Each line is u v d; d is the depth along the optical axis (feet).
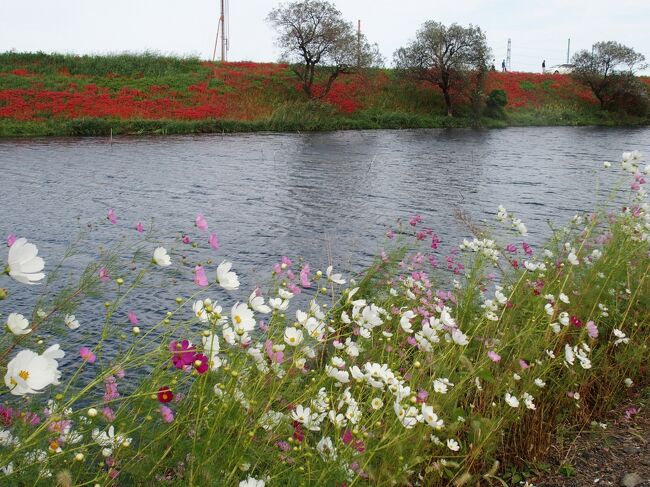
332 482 7.08
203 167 53.52
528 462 10.50
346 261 25.70
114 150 63.87
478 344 12.28
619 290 15.14
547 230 32.07
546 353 12.07
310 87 116.78
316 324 8.39
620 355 13.01
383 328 12.36
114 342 15.74
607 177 51.93
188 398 8.15
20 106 86.79
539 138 93.09
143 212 34.68
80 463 6.93
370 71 120.16
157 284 20.85
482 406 10.32
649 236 16.55
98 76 108.47
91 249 26.04
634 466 10.43
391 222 33.63
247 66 127.65
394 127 110.32
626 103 145.48
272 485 6.94
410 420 7.17
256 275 23.41
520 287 14.01
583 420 11.91
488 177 51.67
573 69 148.97
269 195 41.37
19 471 6.02
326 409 8.57
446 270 19.52
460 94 128.88
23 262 5.50
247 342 7.60
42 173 47.29
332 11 115.65
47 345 14.98
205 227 9.53
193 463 6.73
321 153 66.74
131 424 7.43
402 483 8.00
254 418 7.55
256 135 86.79
